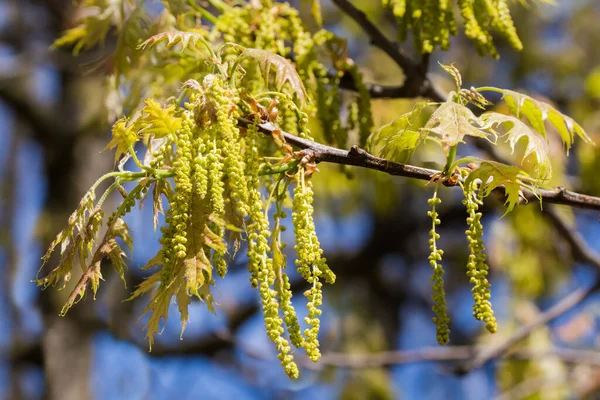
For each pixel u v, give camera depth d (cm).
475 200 194
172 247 171
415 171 198
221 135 171
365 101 275
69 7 578
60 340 559
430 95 306
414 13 261
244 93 189
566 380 526
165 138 199
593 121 488
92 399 577
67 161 586
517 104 209
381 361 457
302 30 275
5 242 671
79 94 597
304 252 172
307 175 187
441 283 179
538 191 195
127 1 285
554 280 518
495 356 428
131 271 562
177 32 189
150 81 277
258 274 169
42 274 566
